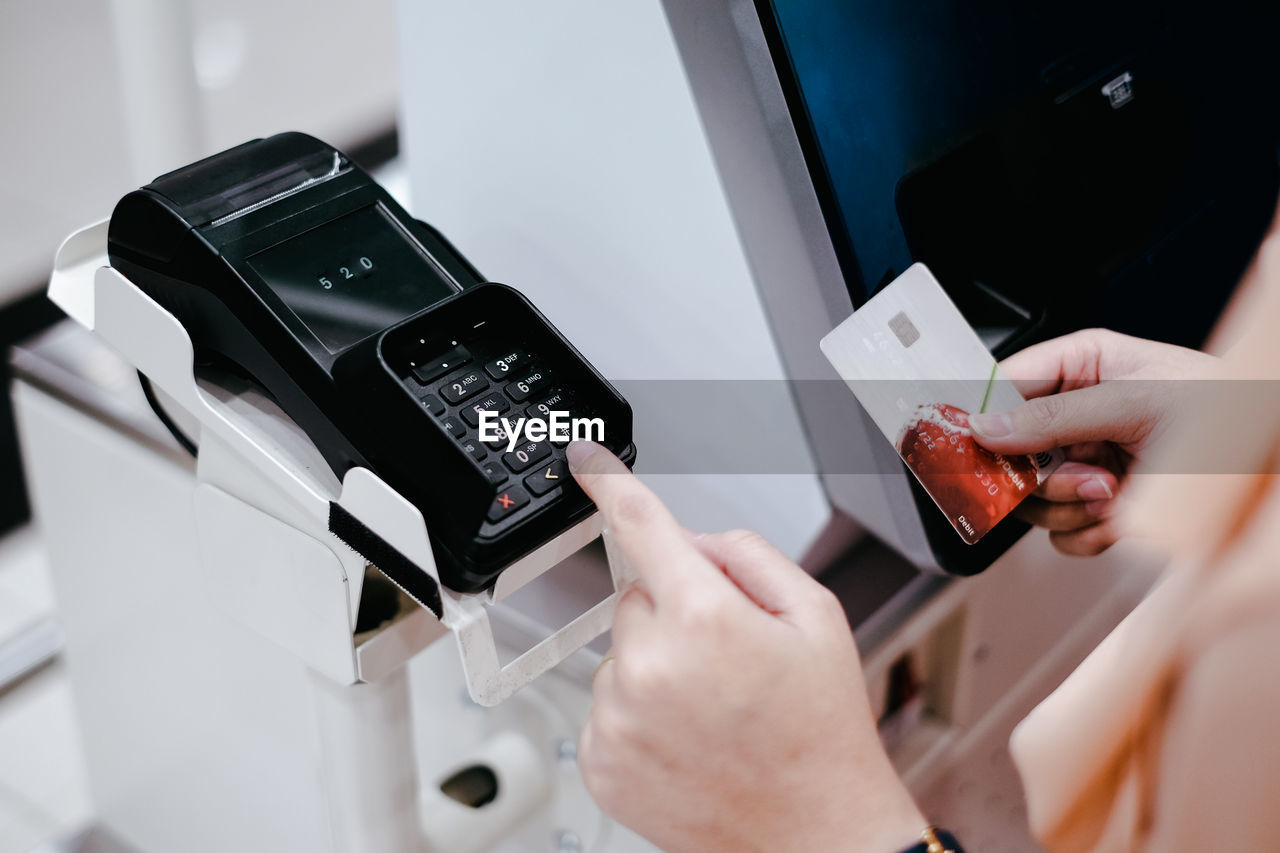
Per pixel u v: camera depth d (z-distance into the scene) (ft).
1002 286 2.67
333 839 2.65
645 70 2.29
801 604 1.81
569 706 2.70
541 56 2.42
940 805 2.90
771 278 2.40
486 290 1.93
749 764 1.72
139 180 3.08
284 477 1.91
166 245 1.90
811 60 2.26
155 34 2.83
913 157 2.43
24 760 4.61
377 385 1.78
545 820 2.91
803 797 1.73
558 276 2.68
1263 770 1.28
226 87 7.50
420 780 3.13
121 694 3.25
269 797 2.91
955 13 2.50
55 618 5.21
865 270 2.38
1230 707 1.29
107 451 2.71
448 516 1.73
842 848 1.74
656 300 2.54
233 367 2.00
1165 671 1.39
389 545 1.78
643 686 1.72
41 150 7.04
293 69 7.73
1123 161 2.84
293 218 1.97
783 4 2.22
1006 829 2.90
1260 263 1.36
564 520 1.82
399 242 2.04
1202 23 2.97
